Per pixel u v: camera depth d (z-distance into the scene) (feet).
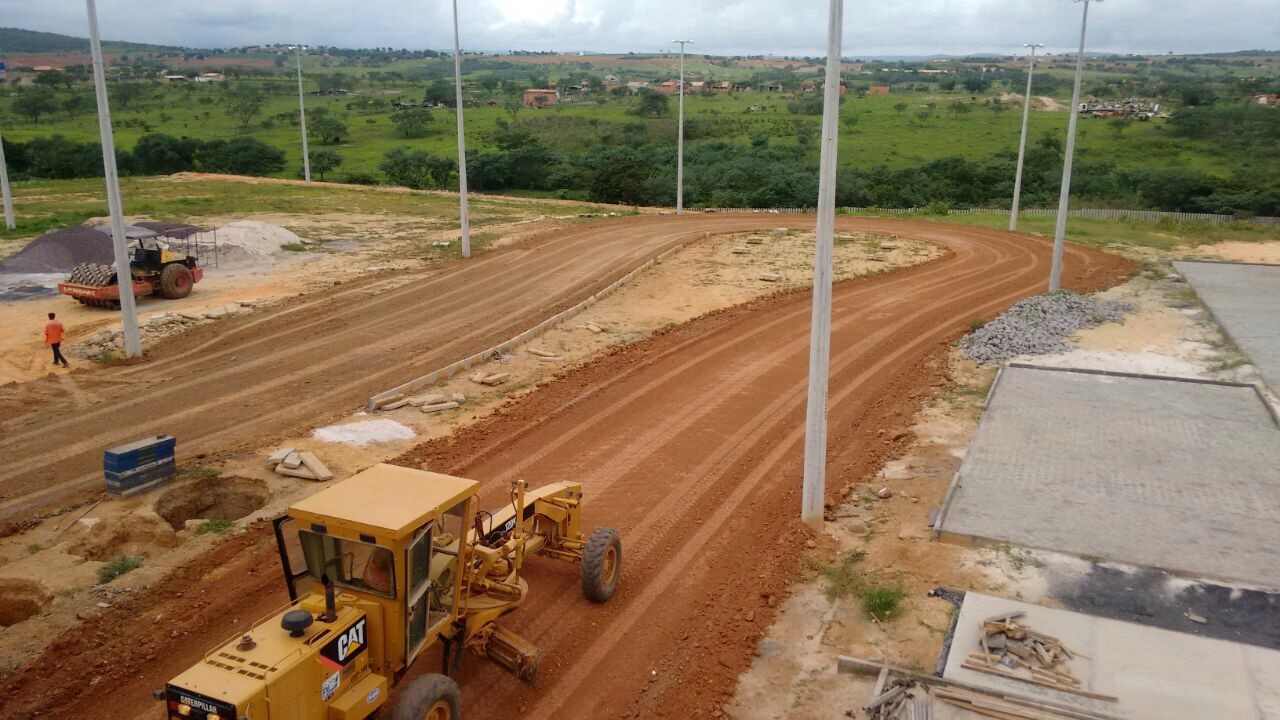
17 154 258.78
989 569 40.55
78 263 105.70
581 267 112.37
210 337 79.77
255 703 22.33
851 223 158.92
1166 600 37.83
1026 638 34.68
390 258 116.67
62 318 86.38
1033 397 65.82
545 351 77.71
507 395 66.13
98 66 67.21
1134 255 127.95
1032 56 143.64
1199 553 41.81
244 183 213.46
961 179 241.55
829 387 69.92
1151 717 30.22
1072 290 104.47
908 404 65.31
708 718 31.45
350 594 27.27
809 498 45.06
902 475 52.06
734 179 234.38
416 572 27.22
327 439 56.49
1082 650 34.09
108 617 36.70
